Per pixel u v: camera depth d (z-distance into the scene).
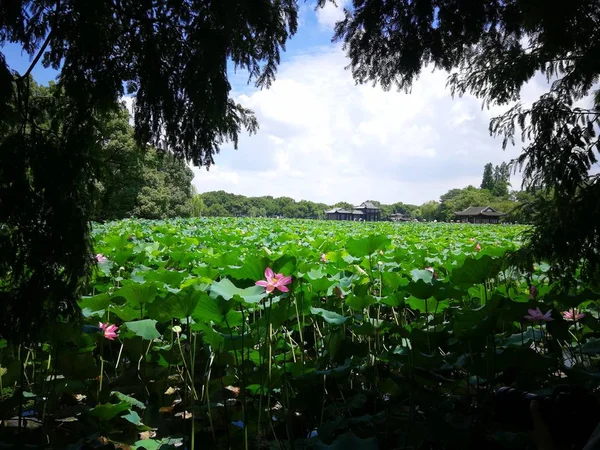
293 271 2.89
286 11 3.69
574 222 2.93
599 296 3.09
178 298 2.60
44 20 2.89
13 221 2.40
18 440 2.51
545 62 3.49
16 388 3.08
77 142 2.61
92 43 2.69
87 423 2.76
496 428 2.42
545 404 1.63
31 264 2.38
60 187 2.47
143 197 32.78
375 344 3.62
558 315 3.16
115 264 5.15
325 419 2.85
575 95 3.41
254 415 2.90
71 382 3.09
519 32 3.65
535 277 4.93
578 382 2.51
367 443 1.84
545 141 3.21
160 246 7.85
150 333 2.73
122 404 2.52
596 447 1.21
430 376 2.83
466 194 96.56
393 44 4.08
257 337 2.74
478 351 2.83
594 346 3.11
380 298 3.62
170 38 3.14
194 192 45.22
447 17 3.69
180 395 3.37
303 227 18.64
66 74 2.76
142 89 3.08
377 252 5.42
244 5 3.21
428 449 2.47
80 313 2.60
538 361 2.53
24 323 2.32
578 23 3.09
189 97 3.09
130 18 3.05
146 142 3.30
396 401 2.99
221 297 2.57
